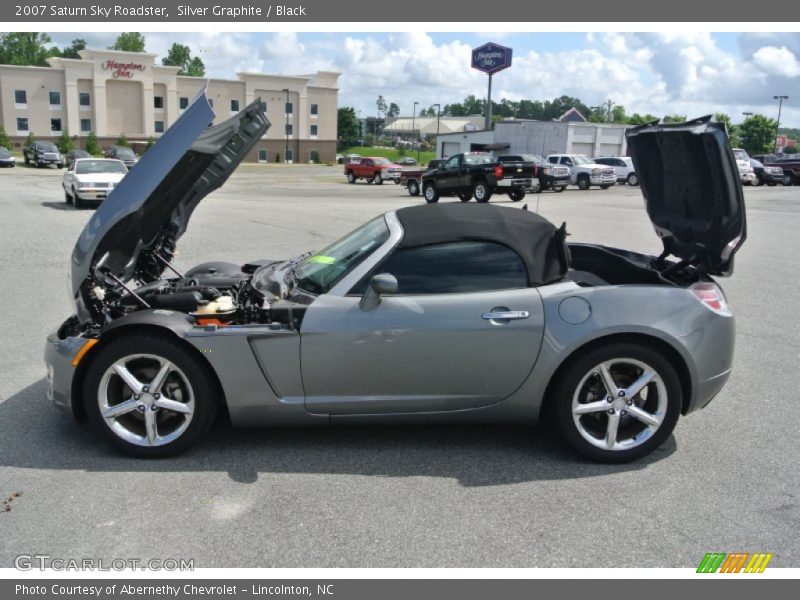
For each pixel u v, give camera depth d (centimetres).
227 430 446
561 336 390
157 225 475
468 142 6134
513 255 405
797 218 1948
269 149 8800
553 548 320
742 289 920
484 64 6234
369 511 350
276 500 359
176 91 7925
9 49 11200
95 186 1992
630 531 335
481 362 393
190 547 318
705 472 396
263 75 8462
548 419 454
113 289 444
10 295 833
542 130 5475
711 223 417
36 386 521
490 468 398
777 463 407
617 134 5547
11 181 3666
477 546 321
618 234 1471
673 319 396
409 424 412
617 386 402
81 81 7338
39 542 321
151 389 396
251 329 391
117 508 350
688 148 423
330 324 392
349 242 456
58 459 403
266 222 1698
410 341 390
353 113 14038
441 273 402
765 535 332
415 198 3023
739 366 591
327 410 403
